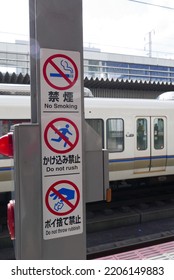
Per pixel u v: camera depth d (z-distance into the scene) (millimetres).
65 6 1524
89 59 22172
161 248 3574
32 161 1468
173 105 6945
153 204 6449
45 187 1506
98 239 4879
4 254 4289
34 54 1512
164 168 6883
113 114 6188
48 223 1523
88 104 5965
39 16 1469
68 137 1556
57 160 1532
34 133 1472
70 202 1574
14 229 1616
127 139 6332
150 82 8977
